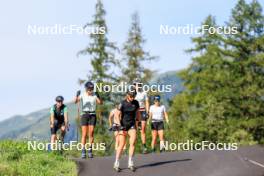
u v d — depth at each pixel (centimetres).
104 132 11138
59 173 3666
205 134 11419
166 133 11819
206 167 3838
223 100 12244
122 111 3750
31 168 3688
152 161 4050
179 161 4012
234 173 3675
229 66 12838
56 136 4391
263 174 3656
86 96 4334
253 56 12700
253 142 10869
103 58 12175
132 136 3766
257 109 12138
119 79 12150
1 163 3706
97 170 3791
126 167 3866
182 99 12738
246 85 12475
